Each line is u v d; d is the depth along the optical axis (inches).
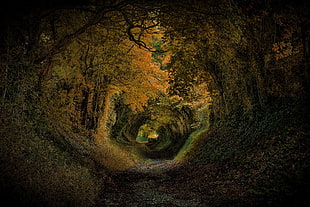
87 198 280.2
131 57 600.1
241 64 528.4
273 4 358.6
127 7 393.1
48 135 421.1
